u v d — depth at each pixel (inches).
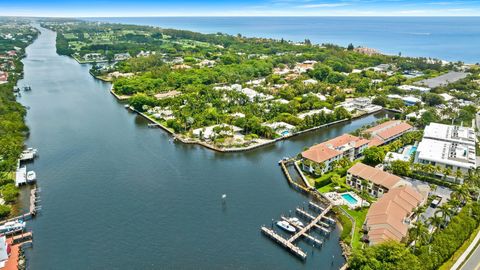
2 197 6668.3
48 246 5393.7
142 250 5324.8
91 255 5216.5
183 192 6983.3
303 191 7012.8
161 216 6171.3
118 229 5802.2
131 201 6628.9
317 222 5974.4
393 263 4446.4
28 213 6181.1
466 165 7150.6
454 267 4712.1
